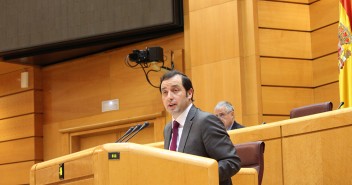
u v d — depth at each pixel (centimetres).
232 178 376
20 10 907
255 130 483
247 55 755
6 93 1040
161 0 814
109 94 917
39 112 1006
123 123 891
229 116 611
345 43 652
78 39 865
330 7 761
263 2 770
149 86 870
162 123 845
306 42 781
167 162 275
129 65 817
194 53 793
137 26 825
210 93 772
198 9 795
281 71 761
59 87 987
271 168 470
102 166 271
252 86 746
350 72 643
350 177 423
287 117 752
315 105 536
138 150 273
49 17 886
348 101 640
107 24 845
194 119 333
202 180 273
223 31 770
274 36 766
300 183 452
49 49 922
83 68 955
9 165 1023
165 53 847
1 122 1041
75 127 947
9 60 962
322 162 440
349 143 425
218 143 322
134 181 271
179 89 336
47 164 320
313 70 776
